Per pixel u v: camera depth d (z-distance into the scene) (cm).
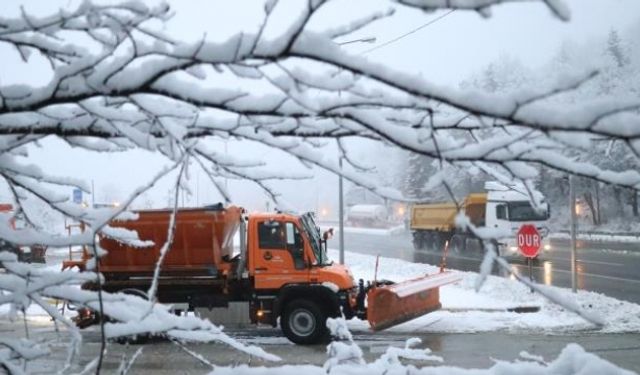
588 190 4903
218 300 1170
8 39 268
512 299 1540
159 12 242
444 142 232
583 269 2342
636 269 2320
